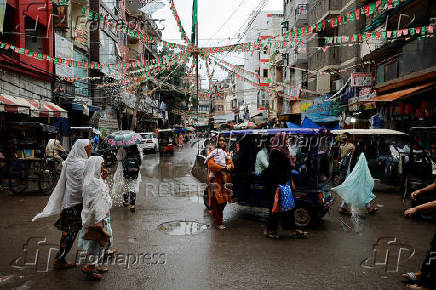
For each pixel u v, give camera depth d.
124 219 6.76
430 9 11.08
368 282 3.93
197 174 12.96
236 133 6.80
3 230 5.90
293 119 25.61
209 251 4.95
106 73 21.30
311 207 6.18
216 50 9.93
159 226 6.28
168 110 45.53
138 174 7.55
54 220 6.60
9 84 12.77
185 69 30.66
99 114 21.59
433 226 6.40
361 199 7.11
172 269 4.27
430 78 11.00
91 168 4.01
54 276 4.04
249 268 4.32
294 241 5.46
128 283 3.87
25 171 9.26
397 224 6.54
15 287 3.74
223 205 6.18
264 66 37.31
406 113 12.02
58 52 16.45
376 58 14.90
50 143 10.30
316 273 4.18
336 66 19.98
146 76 15.21
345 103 18.34
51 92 16.16
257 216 7.20
